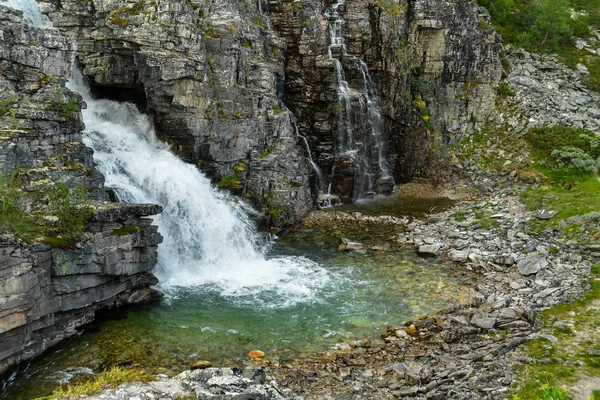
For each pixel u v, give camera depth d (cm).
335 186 3897
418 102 4450
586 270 2520
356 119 3897
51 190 1886
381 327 2091
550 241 2892
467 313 2156
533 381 1648
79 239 1847
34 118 1995
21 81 2059
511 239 2972
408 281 2534
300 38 3856
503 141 4388
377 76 4175
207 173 3009
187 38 2709
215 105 2959
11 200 1744
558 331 1972
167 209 2647
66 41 2191
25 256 1655
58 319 1852
